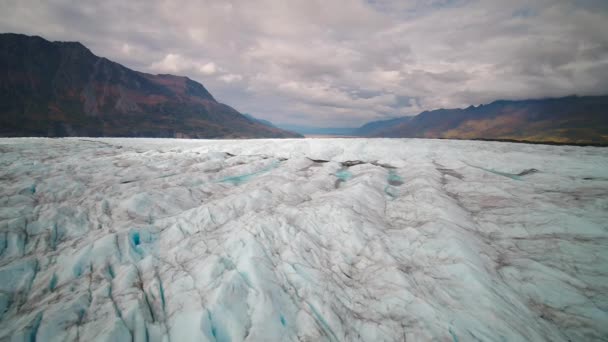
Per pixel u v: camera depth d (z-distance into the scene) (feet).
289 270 33.40
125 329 25.05
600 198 53.16
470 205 57.00
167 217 48.88
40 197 53.47
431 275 33.91
